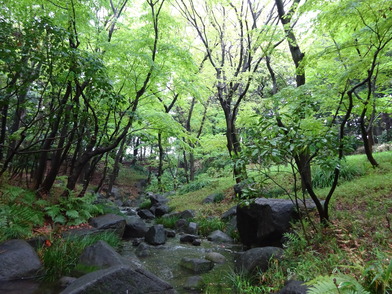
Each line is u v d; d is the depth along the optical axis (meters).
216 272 4.66
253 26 9.48
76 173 7.61
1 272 3.78
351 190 6.77
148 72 7.69
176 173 22.05
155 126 8.84
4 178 6.96
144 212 12.14
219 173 14.37
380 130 21.12
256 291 3.67
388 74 7.02
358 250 3.86
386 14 4.67
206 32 11.27
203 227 8.06
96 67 5.43
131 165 30.06
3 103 5.51
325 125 5.79
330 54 5.62
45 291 3.53
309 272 3.53
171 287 3.62
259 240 6.01
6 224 4.93
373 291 2.57
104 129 8.00
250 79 9.59
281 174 10.26
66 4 6.48
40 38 5.13
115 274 3.27
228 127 10.52
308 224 5.40
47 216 6.60
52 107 6.88
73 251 4.63
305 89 5.49
